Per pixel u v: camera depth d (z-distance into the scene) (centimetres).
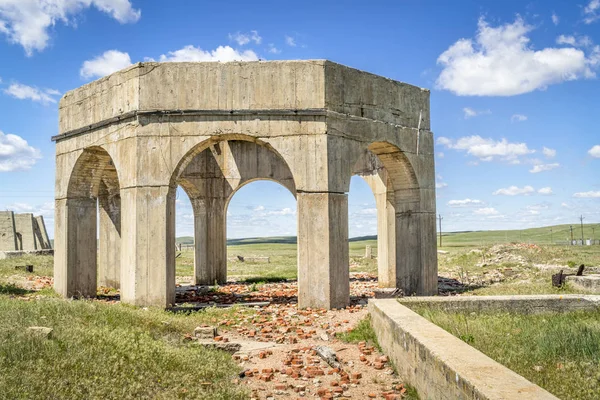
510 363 644
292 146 1366
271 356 880
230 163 2206
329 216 1355
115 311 1009
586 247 4244
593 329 777
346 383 715
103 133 1489
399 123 1573
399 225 1664
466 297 1041
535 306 1023
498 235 10188
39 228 4200
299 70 1380
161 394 625
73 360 662
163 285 1343
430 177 1658
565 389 554
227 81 1381
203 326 1035
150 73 1384
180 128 1375
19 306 934
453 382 496
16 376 589
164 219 1358
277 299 1552
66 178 1617
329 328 1104
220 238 2194
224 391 664
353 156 1427
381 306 911
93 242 1658
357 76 1465
